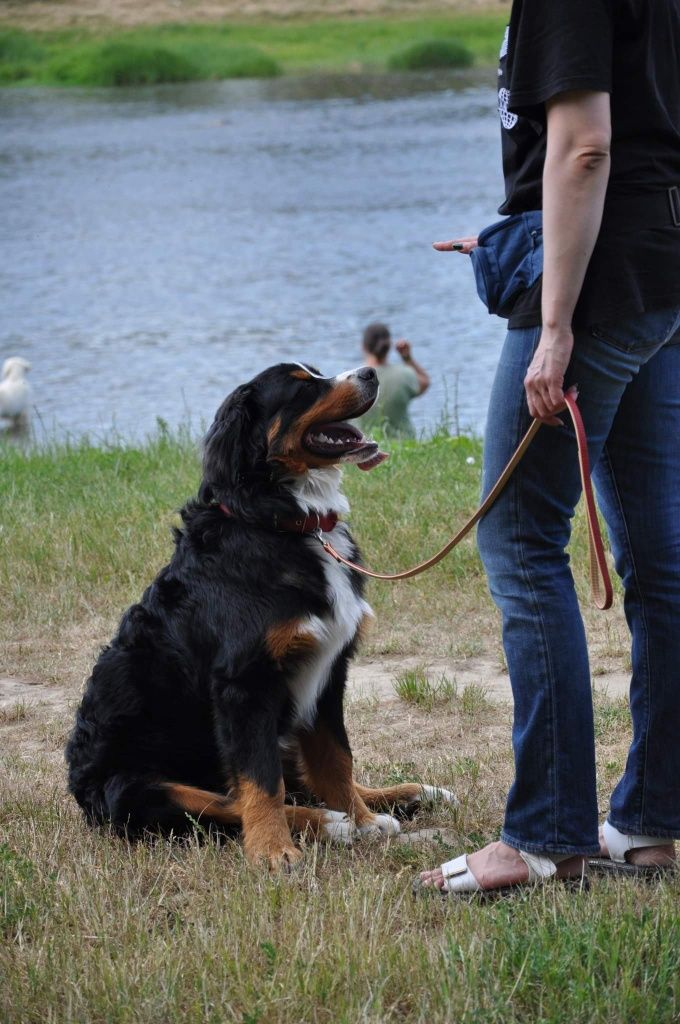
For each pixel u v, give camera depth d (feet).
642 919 10.93
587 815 11.63
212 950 11.03
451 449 34.09
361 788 14.99
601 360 10.95
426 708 18.06
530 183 11.19
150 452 35.76
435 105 155.43
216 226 88.43
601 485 12.09
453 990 10.12
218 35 232.94
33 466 34.83
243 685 13.70
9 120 160.04
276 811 13.61
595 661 19.52
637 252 10.75
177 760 14.52
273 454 14.14
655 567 11.85
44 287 71.77
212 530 14.40
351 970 10.52
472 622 21.67
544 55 10.33
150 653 14.49
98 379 52.16
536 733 11.52
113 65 203.31
